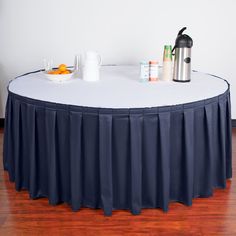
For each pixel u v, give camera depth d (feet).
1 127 11.80
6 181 7.99
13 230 6.13
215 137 7.05
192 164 6.52
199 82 7.88
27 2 10.87
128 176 6.32
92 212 6.68
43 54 11.35
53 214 6.63
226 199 7.20
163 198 6.47
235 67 11.41
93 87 7.29
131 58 11.37
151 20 10.99
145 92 6.86
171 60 7.93
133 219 6.45
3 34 11.18
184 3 10.84
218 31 11.07
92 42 11.23
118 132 5.97
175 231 6.11
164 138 6.08
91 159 6.24
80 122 5.99
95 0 10.83
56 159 6.48
